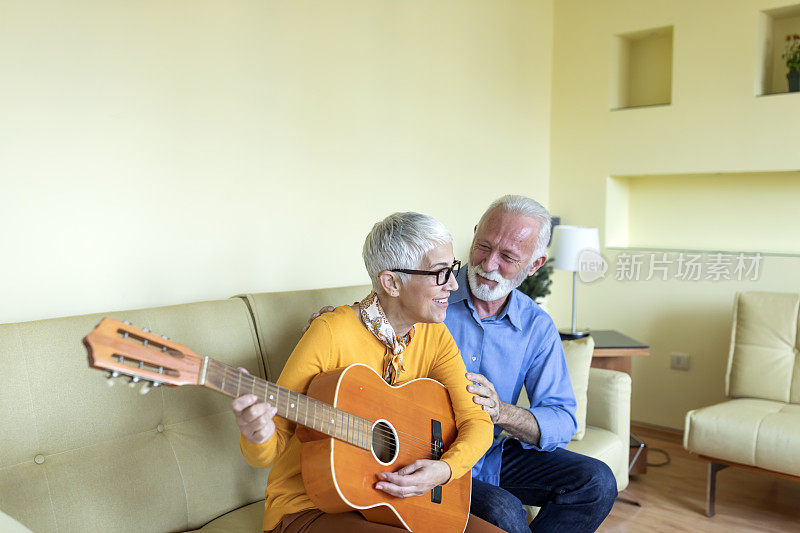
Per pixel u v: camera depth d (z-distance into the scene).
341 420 1.45
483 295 2.07
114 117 2.22
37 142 2.03
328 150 3.02
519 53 4.25
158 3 2.34
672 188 4.41
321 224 3.00
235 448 1.98
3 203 1.97
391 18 3.33
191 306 2.03
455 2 3.73
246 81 2.65
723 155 3.92
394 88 3.37
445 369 1.83
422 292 1.62
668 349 4.20
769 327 3.43
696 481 3.45
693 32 3.98
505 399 2.15
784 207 4.00
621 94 4.45
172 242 2.40
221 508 1.91
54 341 1.67
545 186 4.58
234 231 2.63
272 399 1.33
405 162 3.46
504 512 1.81
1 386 1.56
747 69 3.81
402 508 1.52
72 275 2.12
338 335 1.63
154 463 1.78
